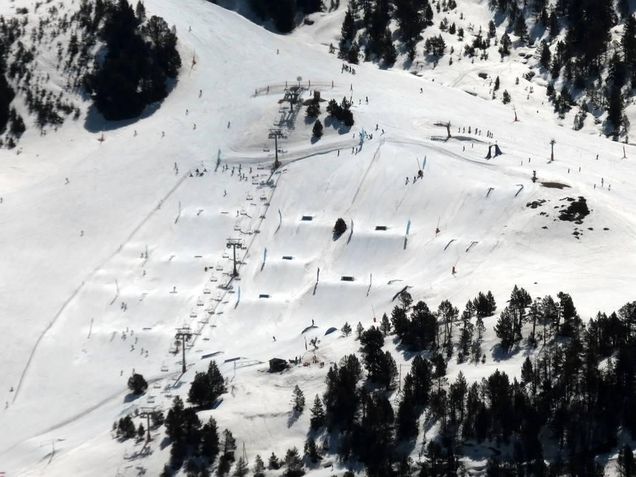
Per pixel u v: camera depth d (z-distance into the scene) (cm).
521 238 17600
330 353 14750
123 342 17150
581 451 11469
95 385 16088
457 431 12162
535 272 16288
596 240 17225
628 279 15400
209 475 12400
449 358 13662
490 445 11862
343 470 12088
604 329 12788
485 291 15725
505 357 13375
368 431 12306
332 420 12862
